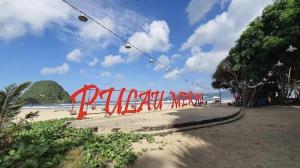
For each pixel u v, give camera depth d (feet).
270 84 107.04
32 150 20.12
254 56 87.20
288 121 48.01
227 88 121.08
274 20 78.38
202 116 46.21
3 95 18.88
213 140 30.50
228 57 102.32
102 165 19.67
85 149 22.04
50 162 19.39
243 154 26.27
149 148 24.13
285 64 90.33
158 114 53.88
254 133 36.01
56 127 31.83
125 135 28.27
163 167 21.01
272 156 26.03
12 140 21.12
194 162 23.04
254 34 84.23
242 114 61.26
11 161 18.66
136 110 61.41
